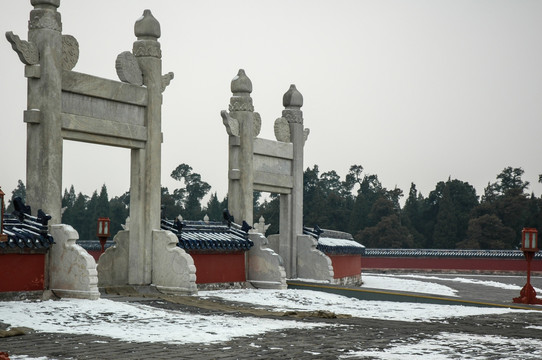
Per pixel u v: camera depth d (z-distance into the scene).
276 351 13.54
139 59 24.86
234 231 28.78
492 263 65.69
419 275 61.41
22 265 19.81
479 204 94.75
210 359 12.55
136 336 14.90
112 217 82.12
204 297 23.97
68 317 17.20
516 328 18.36
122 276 24.94
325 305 23.78
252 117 30.12
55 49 21.16
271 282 28.52
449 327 18.17
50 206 20.84
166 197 86.25
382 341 15.20
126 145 23.98
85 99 22.47
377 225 88.88
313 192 91.75
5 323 15.88
